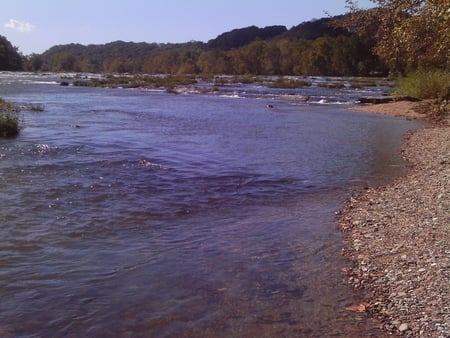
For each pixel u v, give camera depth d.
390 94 40.34
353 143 17.56
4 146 14.98
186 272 5.95
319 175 12.16
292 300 5.22
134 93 48.19
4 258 6.25
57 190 9.98
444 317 4.61
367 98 36.31
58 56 192.00
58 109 28.72
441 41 10.59
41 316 4.79
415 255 6.22
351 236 7.32
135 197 9.70
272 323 4.73
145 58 190.12
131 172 12.02
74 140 16.67
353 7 14.78
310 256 6.53
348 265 6.19
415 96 34.47
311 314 4.90
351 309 5.00
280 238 7.30
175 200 9.59
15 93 44.19
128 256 6.46
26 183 10.48
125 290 5.41
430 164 13.17
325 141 18.02
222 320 4.77
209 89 52.44
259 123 23.67
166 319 4.78
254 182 11.31
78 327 4.59
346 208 9.05
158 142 16.92
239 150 15.70
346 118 26.78
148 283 5.60
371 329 4.58
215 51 154.88
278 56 135.75
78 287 5.45
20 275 5.74
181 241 7.14
